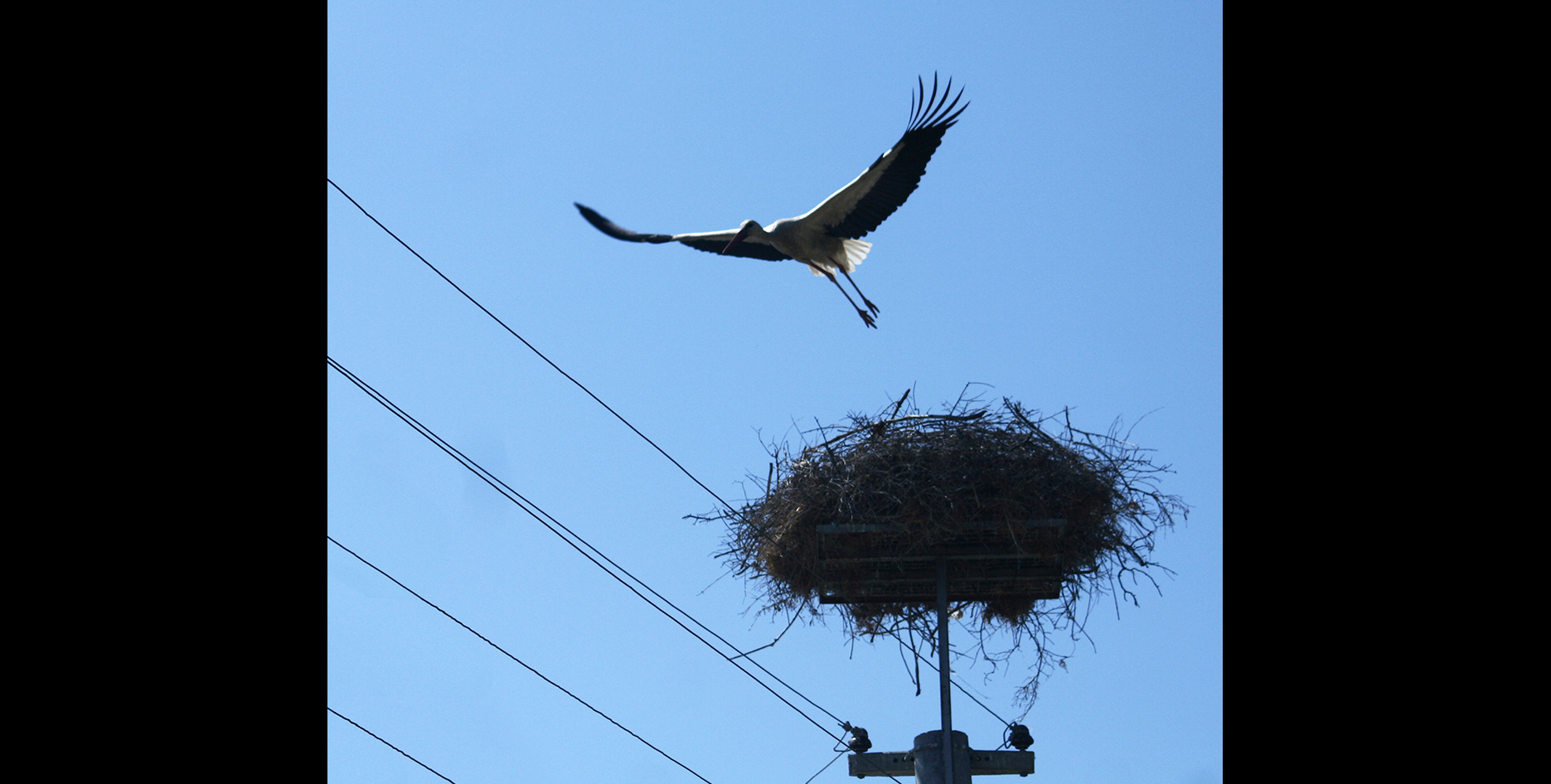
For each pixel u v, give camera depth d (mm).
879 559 16422
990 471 15789
